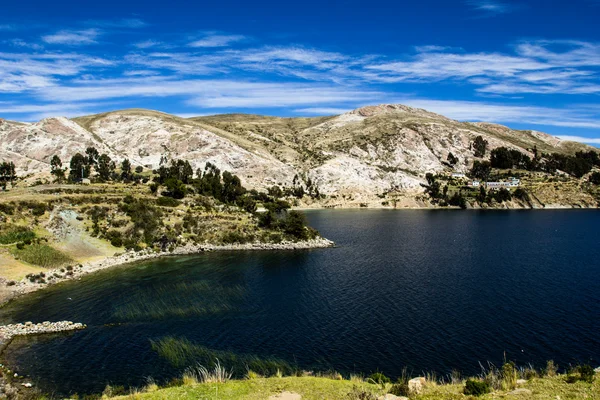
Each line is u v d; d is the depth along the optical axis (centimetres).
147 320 5394
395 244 11825
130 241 10081
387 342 4669
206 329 5100
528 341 4681
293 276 7888
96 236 9844
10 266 7381
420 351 4431
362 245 11700
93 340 4728
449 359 4244
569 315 5531
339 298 6391
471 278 7650
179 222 11494
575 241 12269
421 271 8275
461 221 18150
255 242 11356
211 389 2734
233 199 15725
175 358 4259
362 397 2508
